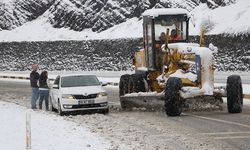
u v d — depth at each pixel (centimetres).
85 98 2153
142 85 2309
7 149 1366
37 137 1533
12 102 2955
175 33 2248
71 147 1352
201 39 2127
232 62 4994
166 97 1933
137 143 1420
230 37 5162
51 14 7494
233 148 1325
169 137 1520
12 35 7412
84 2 7281
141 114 2102
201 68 1970
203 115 1981
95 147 1342
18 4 7906
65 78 2317
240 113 2014
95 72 5947
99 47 6231
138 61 2433
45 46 6738
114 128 1723
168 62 2131
